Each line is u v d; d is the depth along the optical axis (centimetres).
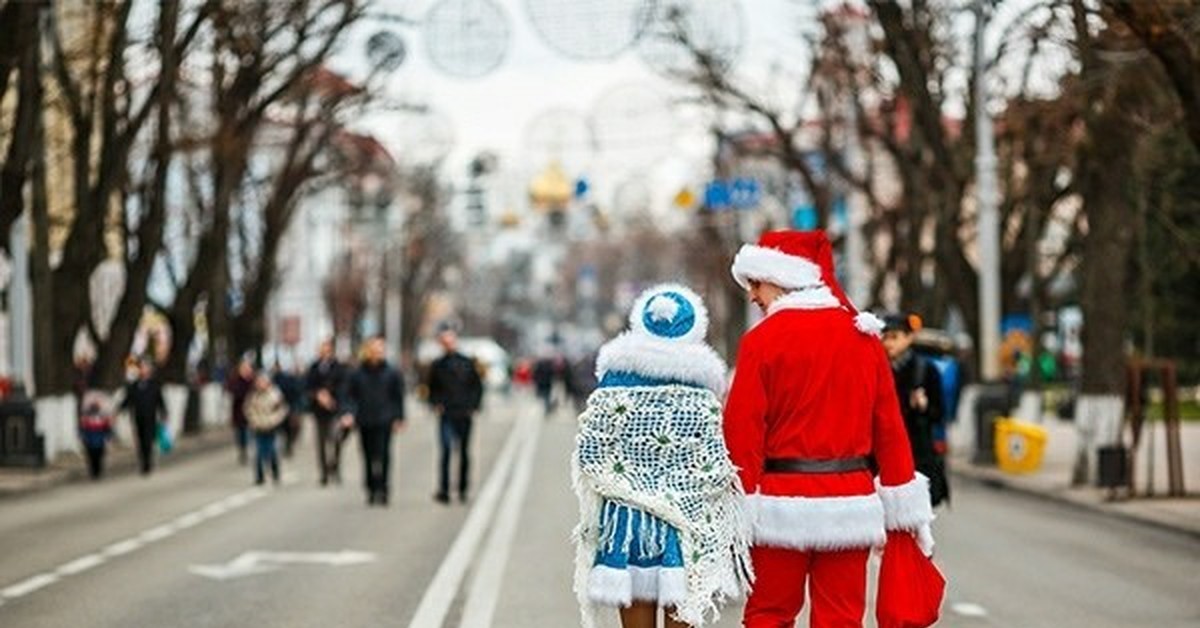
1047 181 5116
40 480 4162
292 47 4991
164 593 2111
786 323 1137
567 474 4488
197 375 7388
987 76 4403
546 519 3148
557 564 2411
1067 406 7344
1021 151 5094
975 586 2134
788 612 1152
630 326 1159
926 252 5538
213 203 6241
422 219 13412
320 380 4122
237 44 4906
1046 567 2342
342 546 2670
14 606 1998
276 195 6875
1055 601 1992
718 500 1133
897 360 1902
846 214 6216
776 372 1134
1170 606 1950
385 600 2036
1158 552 2539
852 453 1139
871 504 1134
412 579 2244
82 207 4931
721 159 7362
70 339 4991
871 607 1908
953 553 2523
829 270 1167
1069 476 4047
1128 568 2334
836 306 1150
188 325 6406
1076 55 3472
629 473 1128
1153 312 7019
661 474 1127
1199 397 8600
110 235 7269
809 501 1124
